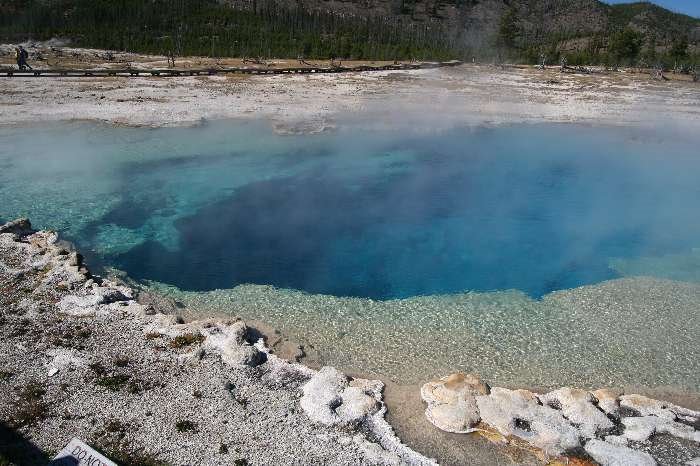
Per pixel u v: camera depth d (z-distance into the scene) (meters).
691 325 15.73
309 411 11.62
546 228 23.42
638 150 35.03
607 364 14.11
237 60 74.50
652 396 13.01
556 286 18.42
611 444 11.16
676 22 167.38
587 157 33.50
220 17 101.19
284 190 26.78
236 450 10.55
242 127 36.19
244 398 11.95
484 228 23.31
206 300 16.72
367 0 144.38
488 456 10.81
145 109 38.50
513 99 48.00
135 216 22.92
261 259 19.95
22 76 47.91
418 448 10.95
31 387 11.93
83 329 14.09
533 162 32.38
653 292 17.55
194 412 11.44
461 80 59.22
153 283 17.81
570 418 11.80
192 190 26.02
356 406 11.77
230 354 13.21
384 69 67.00
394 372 13.61
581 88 55.28
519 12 141.62
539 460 10.76
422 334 15.23
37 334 13.79
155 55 79.44
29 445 10.41
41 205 23.23
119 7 98.62
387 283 18.52
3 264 17.16
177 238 21.30
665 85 58.25
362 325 15.59
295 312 16.17
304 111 40.31
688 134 38.53
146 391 11.98
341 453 10.64
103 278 17.27
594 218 24.58
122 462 10.13
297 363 13.32
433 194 27.05
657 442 11.27
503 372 13.74
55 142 31.50
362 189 27.38
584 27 141.12
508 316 16.20
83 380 12.21
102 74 50.66
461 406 11.87
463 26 128.50
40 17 93.06
